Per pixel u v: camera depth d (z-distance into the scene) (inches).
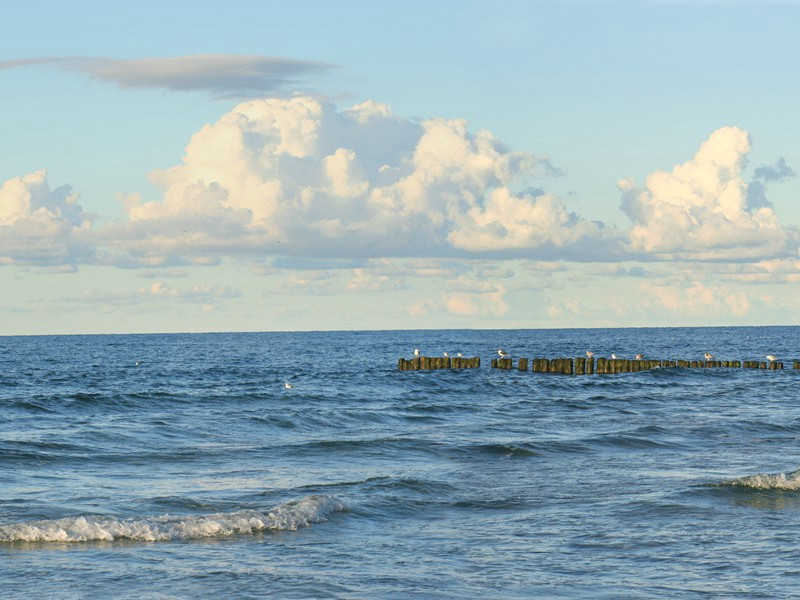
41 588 540.7
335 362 4062.5
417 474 946.7
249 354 5231.3
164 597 527.8
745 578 572.4
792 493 828.6
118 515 731.4
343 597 530.3
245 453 1088.2
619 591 545.3
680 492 834.8
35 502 779.4
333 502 761.0
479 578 571.2
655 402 1836.9
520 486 880.3
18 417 1534.2
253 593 536.1
